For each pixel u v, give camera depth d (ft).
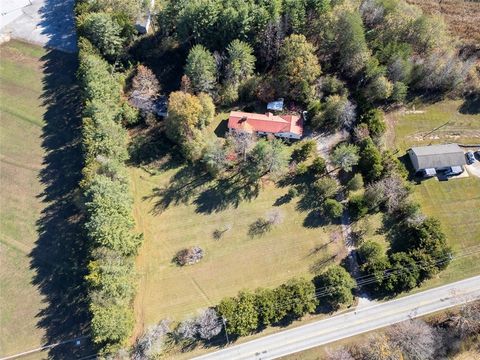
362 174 271.90
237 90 294.25
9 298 238.48
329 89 293.02
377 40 303.89
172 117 268.21
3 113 297.94
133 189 269.64
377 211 265.54
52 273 245.45
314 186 271.28
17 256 250.16
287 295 228.63
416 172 277.44
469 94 308.60
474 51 320.70
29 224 259.60
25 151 283.59
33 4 347.56
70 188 270.05
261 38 292.81
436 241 245.04
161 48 319.47
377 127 280.72
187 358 224.74
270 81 294.25
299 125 283.38
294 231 258.78
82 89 290.15
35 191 270.05
